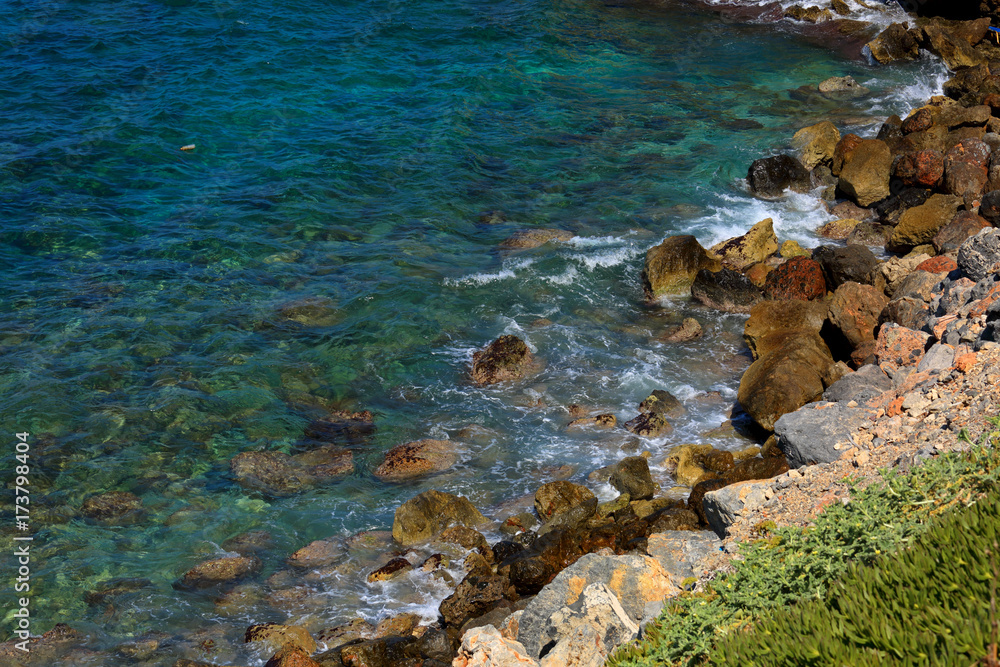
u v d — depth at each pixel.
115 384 18.23
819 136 27.95
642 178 28.22
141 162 28.00
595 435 17.06
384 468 16.33
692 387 18.53
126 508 15.19
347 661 11.55
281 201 26.20
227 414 17.66
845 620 5.57
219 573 13.81
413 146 29.98
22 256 22.77
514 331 20.73
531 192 27.45
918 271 18.53
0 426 16.78
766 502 11.13
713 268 22.28
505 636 10.88
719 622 7.24
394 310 21.30
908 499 7.74
